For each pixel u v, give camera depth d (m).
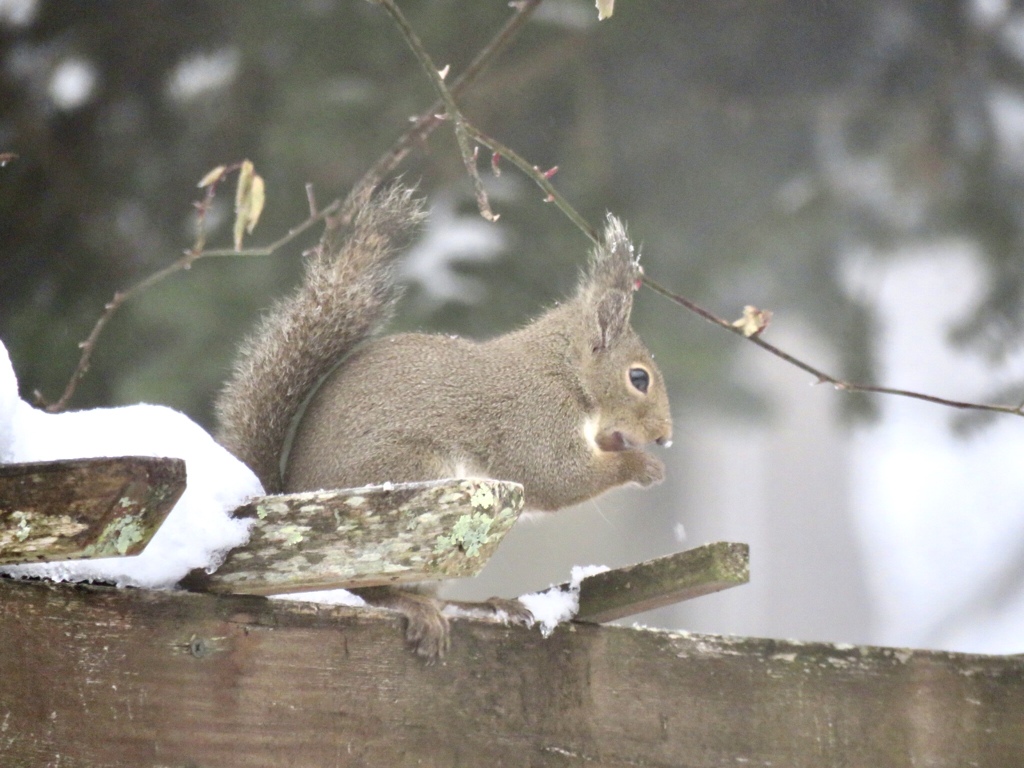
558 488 7.36
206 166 11.29
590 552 22.72
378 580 4.40
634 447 7.81
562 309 7.71
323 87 11.19
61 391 10.48
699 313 6.17
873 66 12.38
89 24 11.06
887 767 5.25
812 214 12.32
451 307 11.30
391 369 6.69
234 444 6.27
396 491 4.40
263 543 4.44
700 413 13.10
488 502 4.35
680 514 24.72
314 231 11.06
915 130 12.43
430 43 11.41
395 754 4.69
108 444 4.41
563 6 11.66
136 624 4.36
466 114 11.62
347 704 4.63
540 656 5.00
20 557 3.96
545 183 5.88
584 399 7.49
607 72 12.00
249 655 4.50
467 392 6.96
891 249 12.74
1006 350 12.87
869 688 5.30
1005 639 25.06
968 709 5.35
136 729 4.30
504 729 4.88
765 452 25.73
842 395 13.05
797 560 26.06
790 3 11.95
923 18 12.20
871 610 26.05
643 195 12.24
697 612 25.48
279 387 6.34
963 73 12.38
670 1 11.75
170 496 3.93
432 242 11.48
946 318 13.30
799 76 12.30
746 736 5.16
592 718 5.02
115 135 11.27
